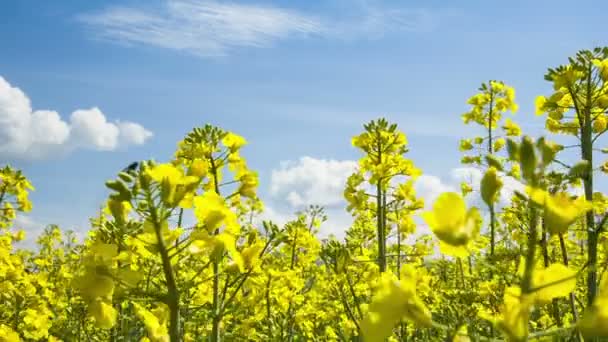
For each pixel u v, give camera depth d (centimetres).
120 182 303
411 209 825
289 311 962
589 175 573
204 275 539
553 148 175
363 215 1035
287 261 1121
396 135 860
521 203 627
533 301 170
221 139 627
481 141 1162
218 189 620
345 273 661
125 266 323
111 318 295
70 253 1556
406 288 173
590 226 541
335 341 1011
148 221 319
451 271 901
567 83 622
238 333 791
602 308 163
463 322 180
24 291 861
